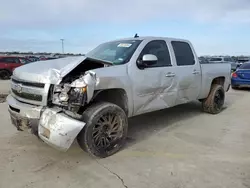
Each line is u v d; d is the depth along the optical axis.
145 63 3.99
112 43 4.71
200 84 5.39
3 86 12.56
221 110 6.44
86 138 3.24
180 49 4.98
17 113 3.39
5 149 3.75
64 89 3.10
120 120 3.63
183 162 3.35
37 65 3.68
